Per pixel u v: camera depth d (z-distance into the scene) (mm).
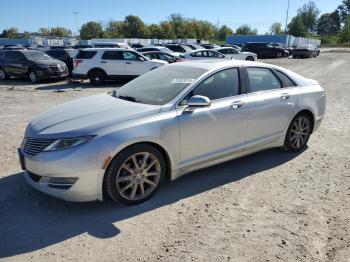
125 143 3711
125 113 3955
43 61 17500
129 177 3893
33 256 3131
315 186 4504
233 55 28500
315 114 5730
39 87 15547
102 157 3627
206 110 4332
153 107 4082
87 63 16219
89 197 3707
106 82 17703
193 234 3436
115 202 3969
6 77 18609
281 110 5164
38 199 4156
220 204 4027
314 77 18328
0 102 10984
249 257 3092
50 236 3432
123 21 97188
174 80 4555
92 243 3311
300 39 71375
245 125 4754
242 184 4555
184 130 4148
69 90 14344
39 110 9578
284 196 4227
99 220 3699
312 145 6137
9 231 3518
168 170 4223
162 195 4238
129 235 3432
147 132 3854
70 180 3619
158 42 66750
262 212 3846
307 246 3242
